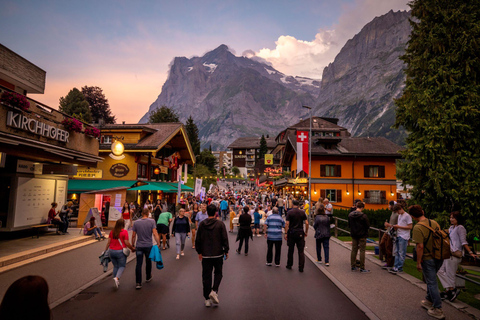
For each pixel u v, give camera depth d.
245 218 11.84
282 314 5.54
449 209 13.02
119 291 6.95
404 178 14.27
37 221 14.67
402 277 8.09
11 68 14.29
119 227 7.21
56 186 16.36
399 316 5.45
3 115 10.21
